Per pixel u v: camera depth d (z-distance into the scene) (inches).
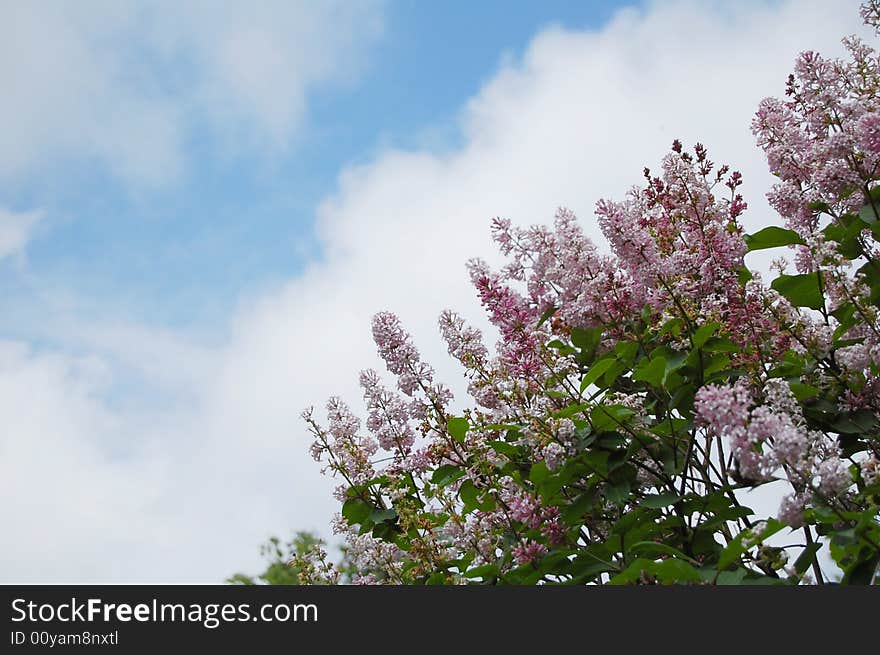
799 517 161.3
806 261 215.9
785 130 234.7
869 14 235.9
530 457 229.8
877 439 208.1
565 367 215.5
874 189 223.1
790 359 209.2
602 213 215.0
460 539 225.3
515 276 225.6
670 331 219.8
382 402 256.4
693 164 224.8
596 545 206.2
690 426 207.0
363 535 241.1
